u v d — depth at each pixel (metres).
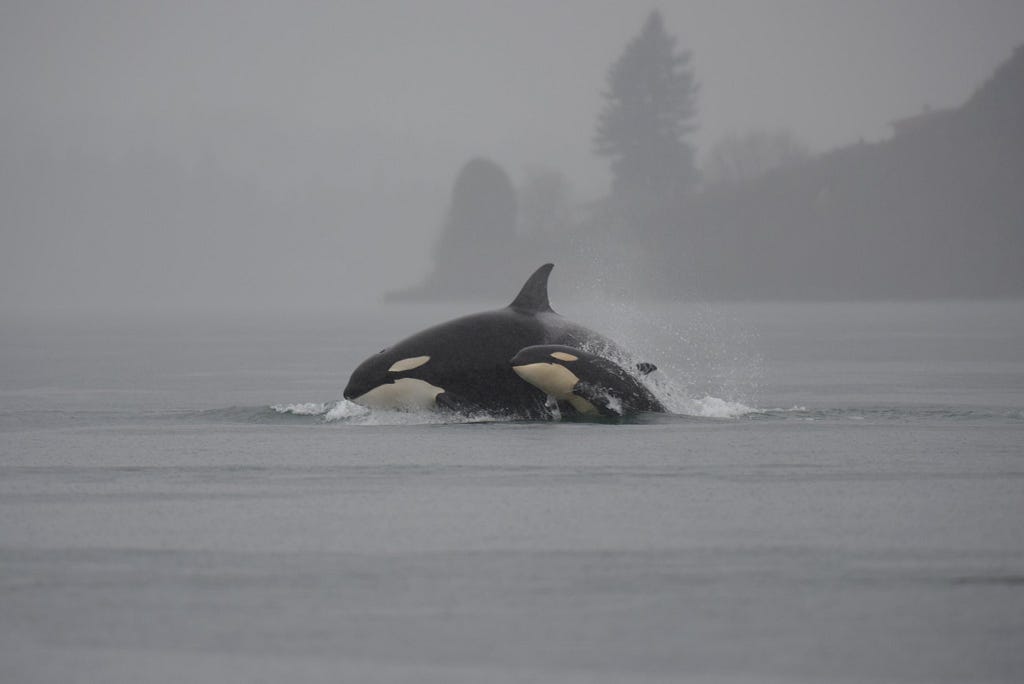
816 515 50.75
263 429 80.25
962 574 41.66
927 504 52.97
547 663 34.28
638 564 43.22
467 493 55.75
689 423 81.06
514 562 43.53
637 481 58.69
